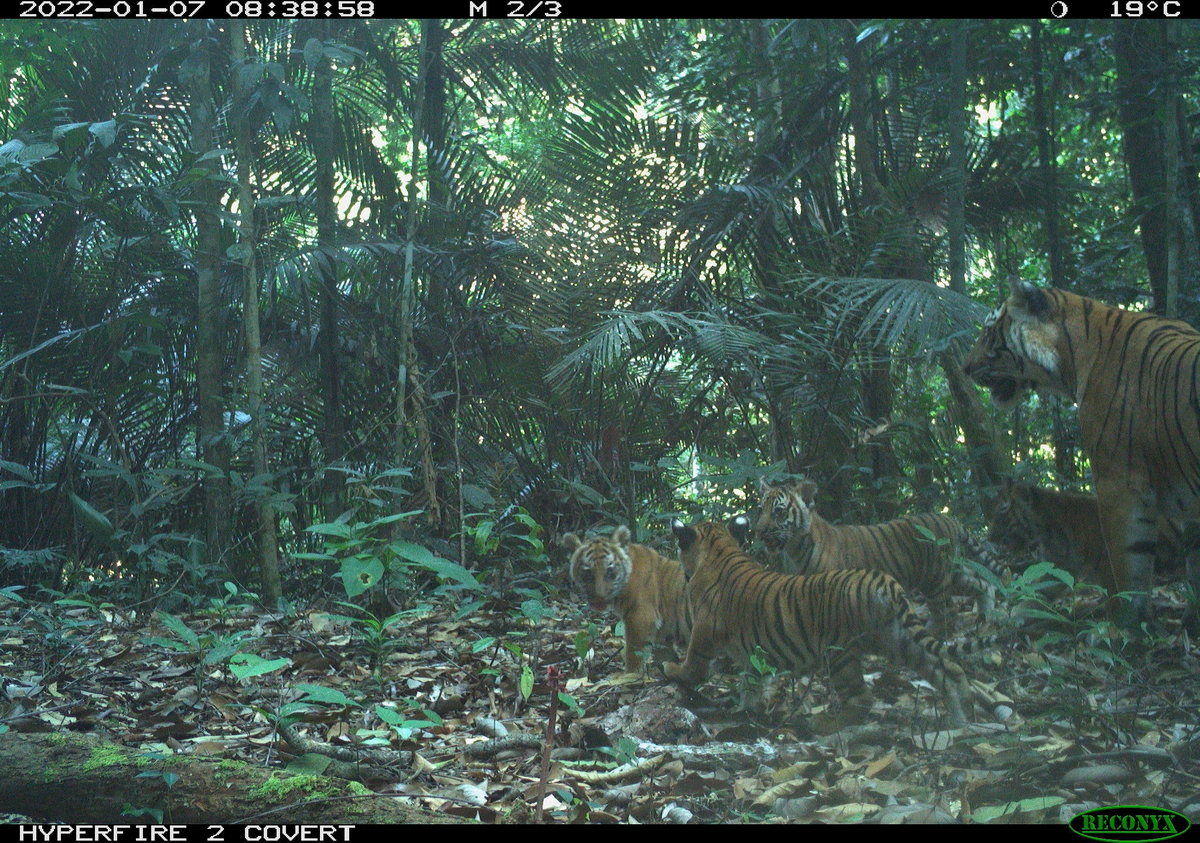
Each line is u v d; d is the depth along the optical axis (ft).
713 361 25.75
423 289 29.22
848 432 25.82
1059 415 29.58
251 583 25.57
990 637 16.10
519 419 28.76
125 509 25.44
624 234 28.04
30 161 20.77
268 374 29.78
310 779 9.92
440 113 30.78
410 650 18.44
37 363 26.37
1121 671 13.92
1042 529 20.21
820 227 28.32
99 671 16.19
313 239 29.66
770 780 11.44
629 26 30.86
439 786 11.59
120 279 26.61
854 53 27.86
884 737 12.98
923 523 19.25
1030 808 9.68
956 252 24.82
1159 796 10.19
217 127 28.02
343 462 25.27
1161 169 27.61
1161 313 28.30
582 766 12.27
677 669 15.98
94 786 10.01
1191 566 18.19
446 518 25.88
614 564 17.26
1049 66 28.86
